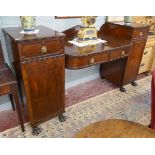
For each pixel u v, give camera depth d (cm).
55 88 175
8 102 211
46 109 179
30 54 142
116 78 261
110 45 199
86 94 249
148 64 298
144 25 232
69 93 250
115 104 230
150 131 104
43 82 162
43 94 169
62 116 197
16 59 155
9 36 150
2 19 173
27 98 159
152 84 120
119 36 233
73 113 210
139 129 105
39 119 179
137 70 268
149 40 271
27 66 145
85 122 197
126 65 237
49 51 152
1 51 170
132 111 219
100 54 183
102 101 235
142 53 254
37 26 182
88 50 179
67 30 220
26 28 149
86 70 274
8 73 163
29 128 185
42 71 156
